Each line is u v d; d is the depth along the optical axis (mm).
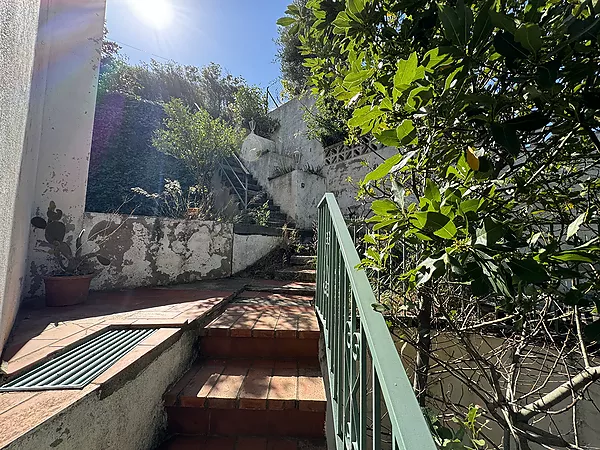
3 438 732
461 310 1867
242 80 11430
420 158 1123
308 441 1453
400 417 545
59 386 1022
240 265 4184
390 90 1024
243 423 1491
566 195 1191
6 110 1064
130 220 3100
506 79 824
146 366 1337
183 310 2131
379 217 946
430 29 1107
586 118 798
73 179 2754
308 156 7594
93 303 2350
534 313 1716
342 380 1283
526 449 1438
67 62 2770
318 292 2256
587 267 1114
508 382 1801
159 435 1421
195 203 4719
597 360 1782
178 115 5469
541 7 837
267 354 1927
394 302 1722
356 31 1221
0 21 961
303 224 6305
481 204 854
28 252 2445
